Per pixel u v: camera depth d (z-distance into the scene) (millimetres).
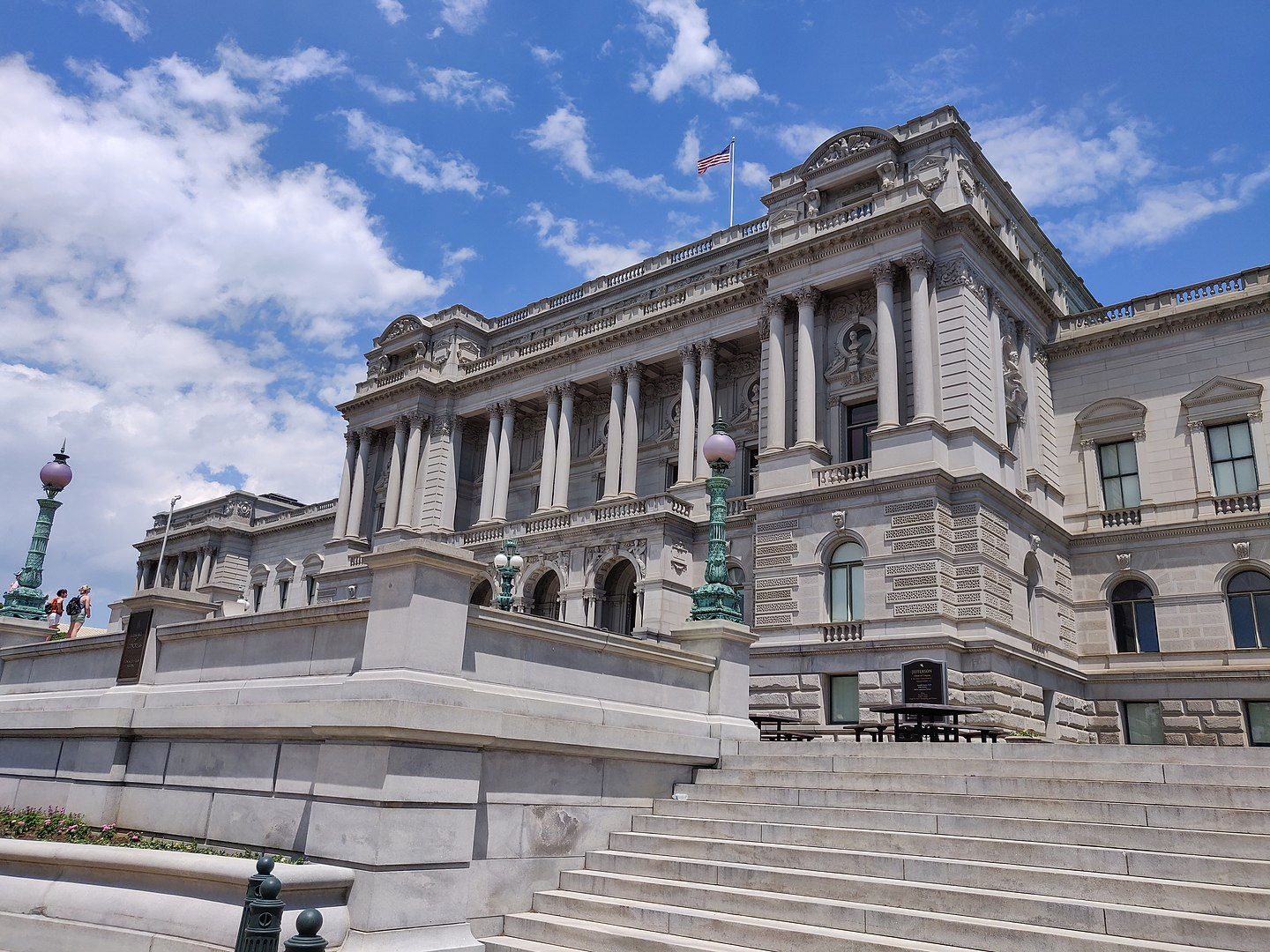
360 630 13430
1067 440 42562
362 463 62188
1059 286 49094
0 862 12992
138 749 16266
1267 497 36688
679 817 15109
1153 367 41000
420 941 11344
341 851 11688
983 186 41188
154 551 89812
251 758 14023
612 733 14859
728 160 54094
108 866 12031
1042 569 38031
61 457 24953
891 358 37062
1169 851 11266
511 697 13469
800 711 34406
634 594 45375
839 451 39344
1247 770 12531
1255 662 35656
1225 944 9375
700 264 52000
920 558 33531
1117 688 38250
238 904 10930
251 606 79312
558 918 12820
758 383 47281
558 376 53594
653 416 52125
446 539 52844
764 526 38156
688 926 11742
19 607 23797
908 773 15156
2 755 19406
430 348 62375
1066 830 12031
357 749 12062
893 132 41562
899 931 10766
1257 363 38344
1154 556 38969
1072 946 9742
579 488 53938
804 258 40812
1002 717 31484
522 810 13523
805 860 12766
